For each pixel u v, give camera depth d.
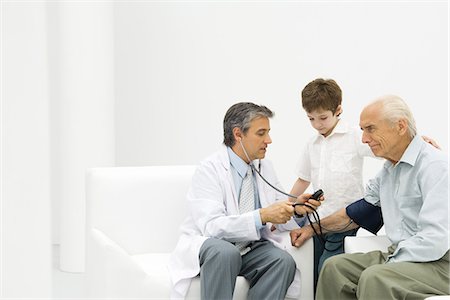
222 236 2.58
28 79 0.90
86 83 4.37
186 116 5.09
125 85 5.14
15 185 0.89
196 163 5.10
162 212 3.01
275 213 2.52
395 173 2.52
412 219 2.42
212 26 5.00
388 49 4.67
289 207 2.52
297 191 3.14
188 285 2.50
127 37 5.11
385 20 4.66
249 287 2.63
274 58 4.91
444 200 2.26
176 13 5.04
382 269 2.22
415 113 4.64
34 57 0.91
